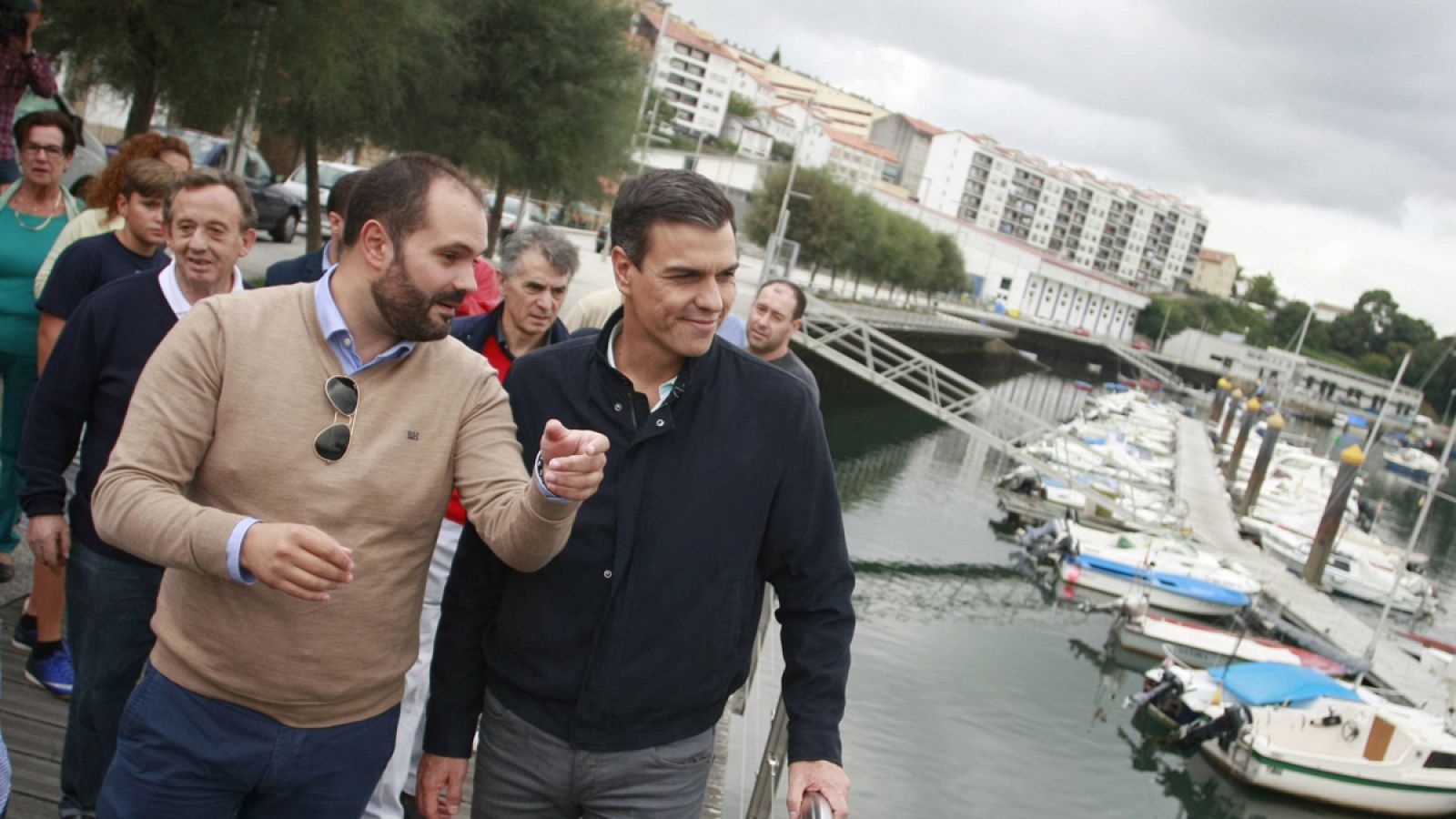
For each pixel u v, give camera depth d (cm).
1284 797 1513
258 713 200
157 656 204
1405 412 11162
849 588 227
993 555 2509
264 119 1722
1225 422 5603
